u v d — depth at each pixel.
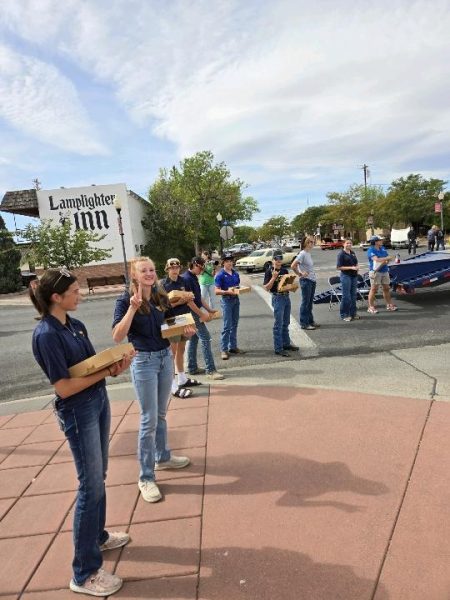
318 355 7.08
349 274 9.23
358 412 4.60
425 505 3.05
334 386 5.56
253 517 3.10
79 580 2.57
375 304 11.02
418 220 48.41
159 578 2.63
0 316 16.67
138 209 34.62
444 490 3.19
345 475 3.49
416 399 4.82
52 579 2.71
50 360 2.34
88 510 2.52
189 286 5.98
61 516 3.37
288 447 4.01
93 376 2.45
